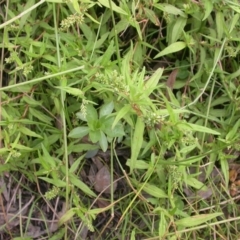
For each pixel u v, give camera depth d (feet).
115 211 1.76
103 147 1.44
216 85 1.71
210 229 1.73
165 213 1.46
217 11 1.55
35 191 1.74
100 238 1.75
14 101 1.57
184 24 1.55
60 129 1.61
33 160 1.55
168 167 1.51
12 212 1.74
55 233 1.74
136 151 1.34
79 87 1.50
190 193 1.73
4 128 1.55
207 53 1.67
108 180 1.73
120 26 1.53
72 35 1.51
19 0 1.57
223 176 1.76
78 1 1.42
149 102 1.27
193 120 1.68
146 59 1.67
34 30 1.56
